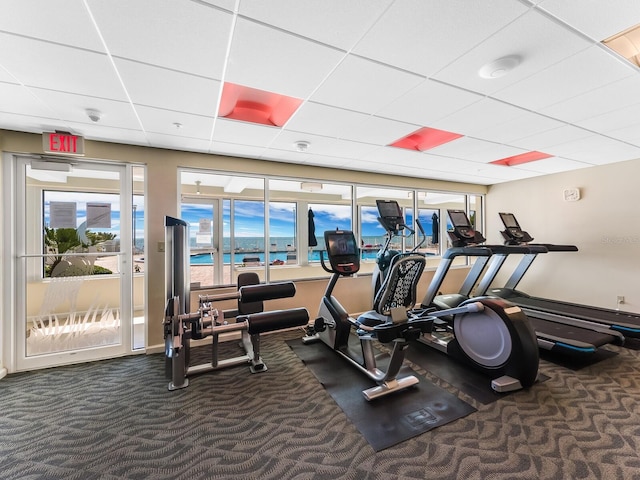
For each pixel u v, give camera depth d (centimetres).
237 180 459
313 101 223
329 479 154
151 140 305
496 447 174
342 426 196
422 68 180
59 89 199
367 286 460
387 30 146
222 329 253
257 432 192
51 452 176
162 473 160
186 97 213
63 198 302
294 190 584
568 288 459
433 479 153
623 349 317
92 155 302
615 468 157
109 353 312
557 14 135
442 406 216
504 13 135
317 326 315
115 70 177
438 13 135
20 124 260
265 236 397
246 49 160
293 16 136
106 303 319
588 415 204
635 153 360
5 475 160
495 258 454
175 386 248
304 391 242
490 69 180
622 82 196
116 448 179
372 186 473
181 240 269
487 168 440
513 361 240
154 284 327
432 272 538
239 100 246
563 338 298
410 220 672
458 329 288
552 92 209
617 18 137
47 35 145
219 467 164
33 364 285
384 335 221
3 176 274
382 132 288
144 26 140
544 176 489
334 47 159
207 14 133
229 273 531
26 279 287
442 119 258
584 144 326
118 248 319
